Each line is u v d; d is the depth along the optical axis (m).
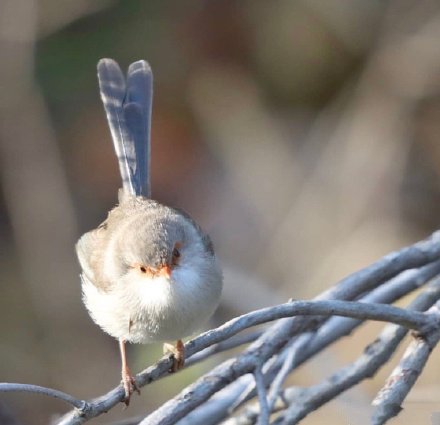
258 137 13.66
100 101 13.77
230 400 7.20
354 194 12.73
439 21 13.12
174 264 6.57
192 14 14.10
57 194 12.98
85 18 13.66
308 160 13.12
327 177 12.90
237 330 5.70
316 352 7.05
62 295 12.57
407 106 13.11
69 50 13.59
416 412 9.15
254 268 12.47
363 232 12.48
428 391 8.45
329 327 7.06
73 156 13.80
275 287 12.15
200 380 6.12
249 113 13.87
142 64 8.46
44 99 13.37
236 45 14.14
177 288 6.48
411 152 13.09
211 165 13.98
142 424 5.94
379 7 13.33
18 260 13.02
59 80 13.54
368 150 12.92
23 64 13.00
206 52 14.20
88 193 13.74
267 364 6.93
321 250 12.36
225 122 13.95
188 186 13.98
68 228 12.91
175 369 6.35
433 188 12.91
